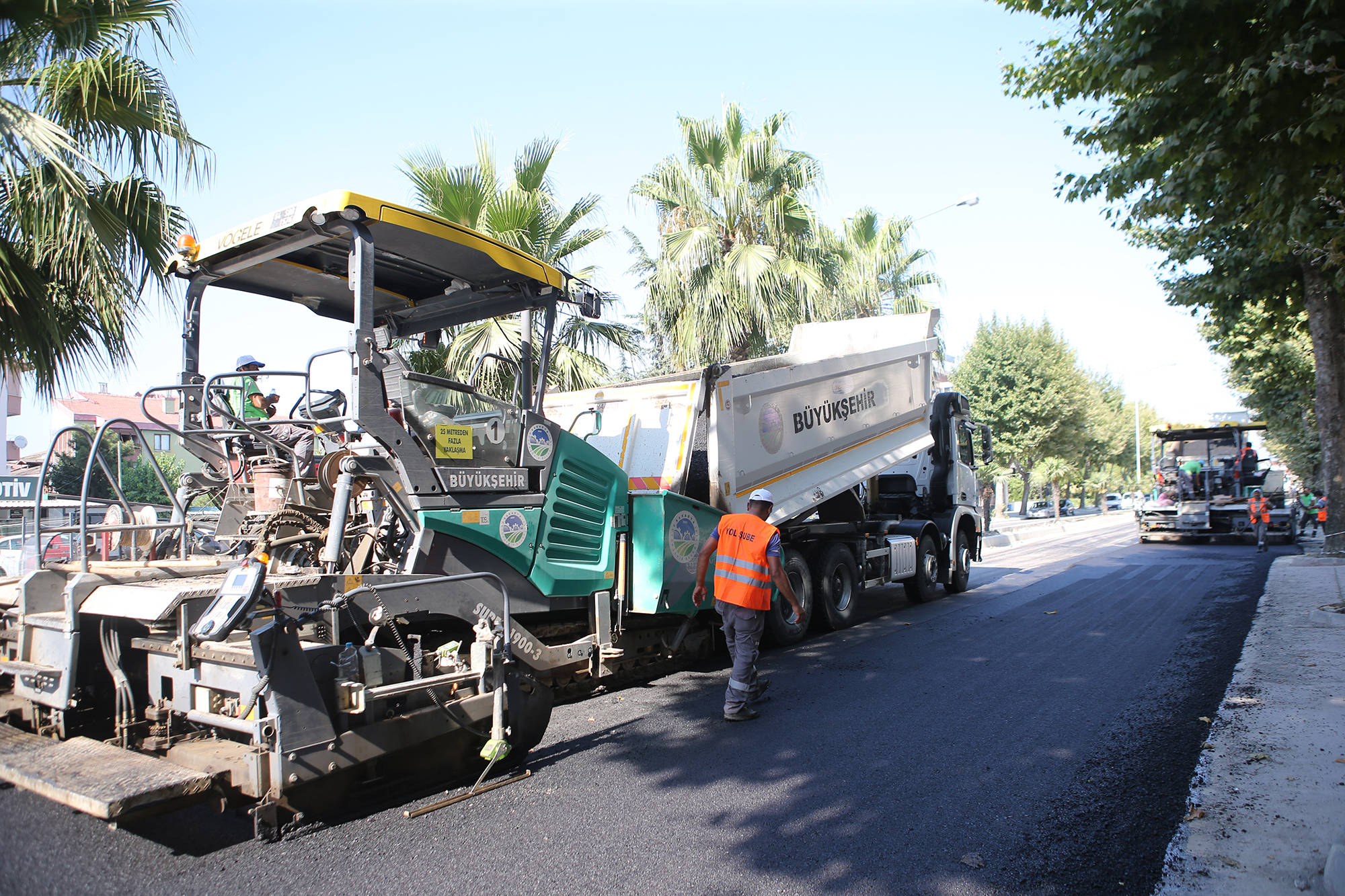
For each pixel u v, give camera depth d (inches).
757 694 242.2
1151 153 279.6
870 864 139.2
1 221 284.7
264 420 213.6
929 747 200.7
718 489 291.1
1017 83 338.0
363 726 157.4
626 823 157.8
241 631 148.9
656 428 294.8
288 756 141.9
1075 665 286.2
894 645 331.6
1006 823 154.9
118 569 174.2
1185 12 237.6
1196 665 280.8
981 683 263.4
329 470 191.8
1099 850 142.1
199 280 211.8
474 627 191.0
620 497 251.4
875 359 403.2
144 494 595.2
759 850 145.2
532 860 141.9
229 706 152.3
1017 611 415.8
